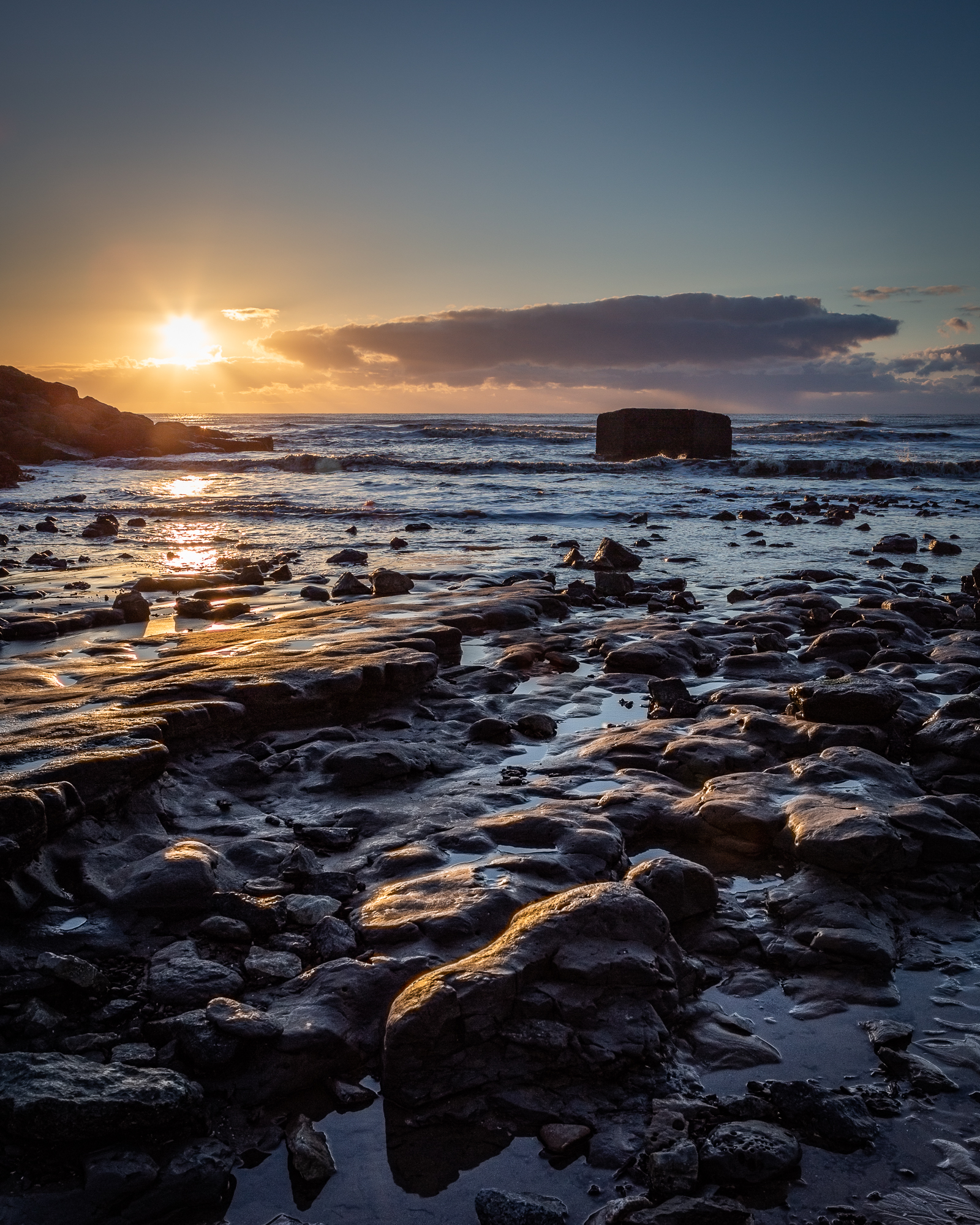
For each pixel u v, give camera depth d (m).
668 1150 2.40
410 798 4.64
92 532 15.55
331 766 4.84
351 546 14.58
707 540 15.27
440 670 6.82
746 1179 2.35
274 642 7.09
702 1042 2.88
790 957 3.34
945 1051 2.84
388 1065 2.67
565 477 29.20
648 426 34.47
